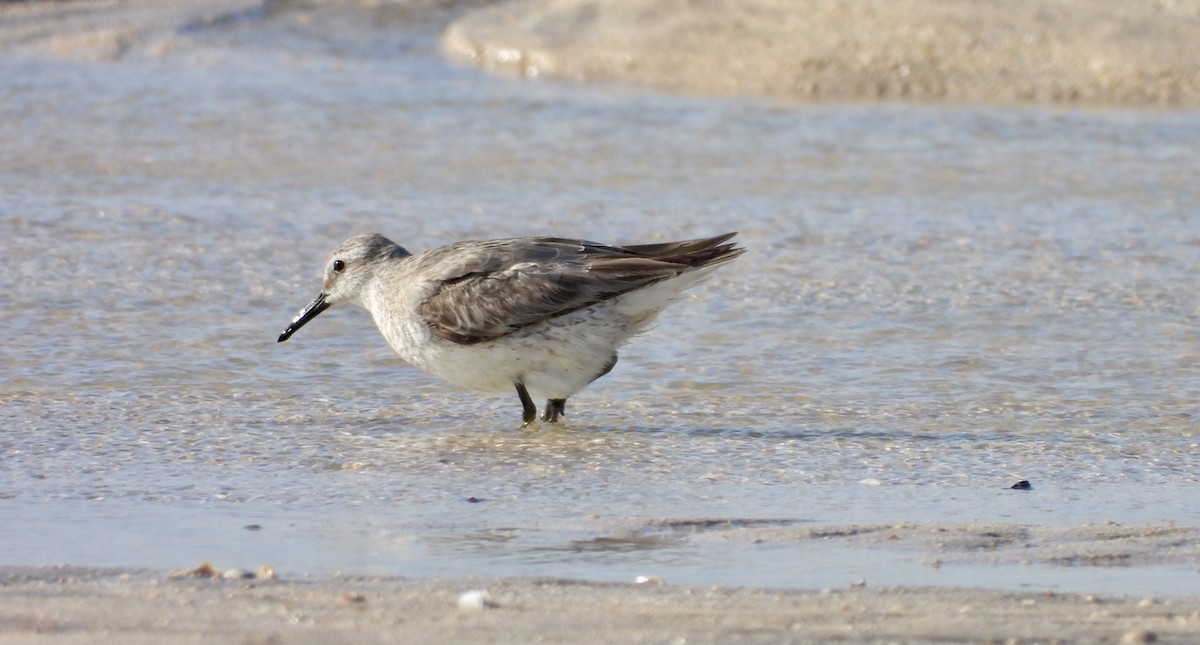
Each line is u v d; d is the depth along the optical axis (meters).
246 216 19.95
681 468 11.42
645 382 14.04
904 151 24.80
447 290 12.64
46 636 7.20
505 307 12.41
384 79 30.05
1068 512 10.31
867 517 10.14
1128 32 31.08
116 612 7.65
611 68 31.31
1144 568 9.00
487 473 11.27
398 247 13.53
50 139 24.02
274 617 7.59
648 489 10.84
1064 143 25.55
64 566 8.72
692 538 9.60
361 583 8.39
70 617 7.54
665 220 20.20
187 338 15.14
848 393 13.71
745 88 30.48
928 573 8.85
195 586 8.23
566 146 24.69
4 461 11.24
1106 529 9.80
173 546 9.28
